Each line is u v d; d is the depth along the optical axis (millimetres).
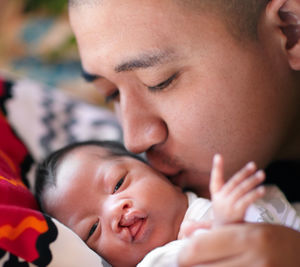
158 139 1000
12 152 1506
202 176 1090
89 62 1021
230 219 688
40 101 1701
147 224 1024
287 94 1065
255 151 1056
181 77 966
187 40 942
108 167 1130
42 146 1599
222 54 962
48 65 2301
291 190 1271
